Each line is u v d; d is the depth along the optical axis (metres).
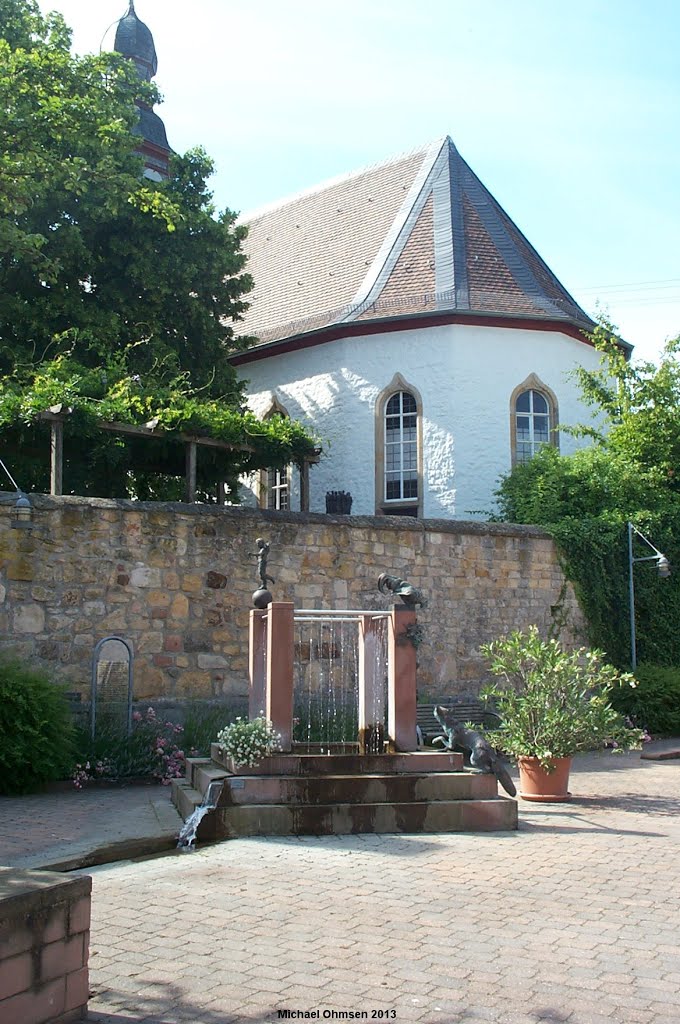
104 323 19.83
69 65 15.77
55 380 15.38
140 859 7.86
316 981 4.98
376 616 9.74
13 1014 4.06
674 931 5.90
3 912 4.02
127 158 20.72
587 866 7.56
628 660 18.97
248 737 8.98
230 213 22.41
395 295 23.94
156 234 21.00
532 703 10.76
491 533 17.30
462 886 6.88
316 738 12.75
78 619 12.91
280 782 8.74
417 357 23.06
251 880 6.95
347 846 8.15
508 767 13.66
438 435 22.66
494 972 5.14
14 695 10.63
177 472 19.06
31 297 20.02
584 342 24.16
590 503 19.73
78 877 4.48
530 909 6.34
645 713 17.59
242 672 14.13
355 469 23.55
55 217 19.84
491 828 8.95
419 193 26.30
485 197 26.20
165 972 5.08
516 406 23.17
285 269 28.86
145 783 11.54
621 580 18.97
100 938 5.62
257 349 25.48
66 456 17.08
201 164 22.06
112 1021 4.43
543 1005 4.71
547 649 10.91
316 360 24.55
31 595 12.62
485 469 22.61
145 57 37.59
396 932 5.79
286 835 8.57
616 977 5.10
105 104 16.27
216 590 14.05
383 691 9.69
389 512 23.12
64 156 18.45
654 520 19.31
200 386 21.61
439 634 16.48
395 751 9.53
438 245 24.59
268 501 25.83
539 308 23.47
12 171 14.59
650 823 9.48
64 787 11.12
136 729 12.41
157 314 21.09
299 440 17.75
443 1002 4.73
